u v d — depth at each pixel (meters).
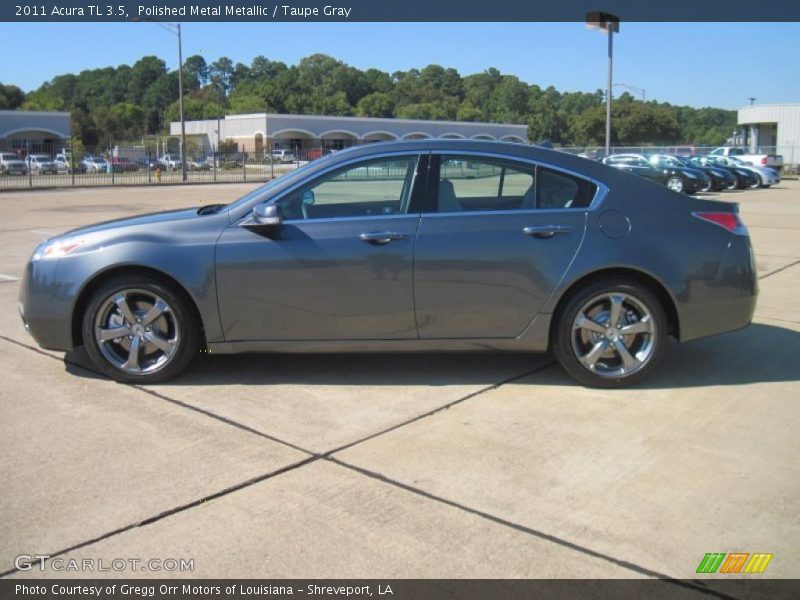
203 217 4.93
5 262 10.38
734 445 4.00
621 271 4.79
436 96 137.38
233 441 4.06
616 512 3.30
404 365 5.38
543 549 3.02
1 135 60.00
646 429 4.21
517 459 3.83
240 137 74.38
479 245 4.72
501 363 5.43
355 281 4.74
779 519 3.24
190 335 4.93
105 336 4.93
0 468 3.73
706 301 4.84
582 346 4.86
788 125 46.59
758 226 14.95
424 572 2.87
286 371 5.25
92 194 29.25
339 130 73.12
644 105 83.00
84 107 166.75
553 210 4.81
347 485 3.56
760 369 5.30
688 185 25.20
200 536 3.12
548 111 112.38
